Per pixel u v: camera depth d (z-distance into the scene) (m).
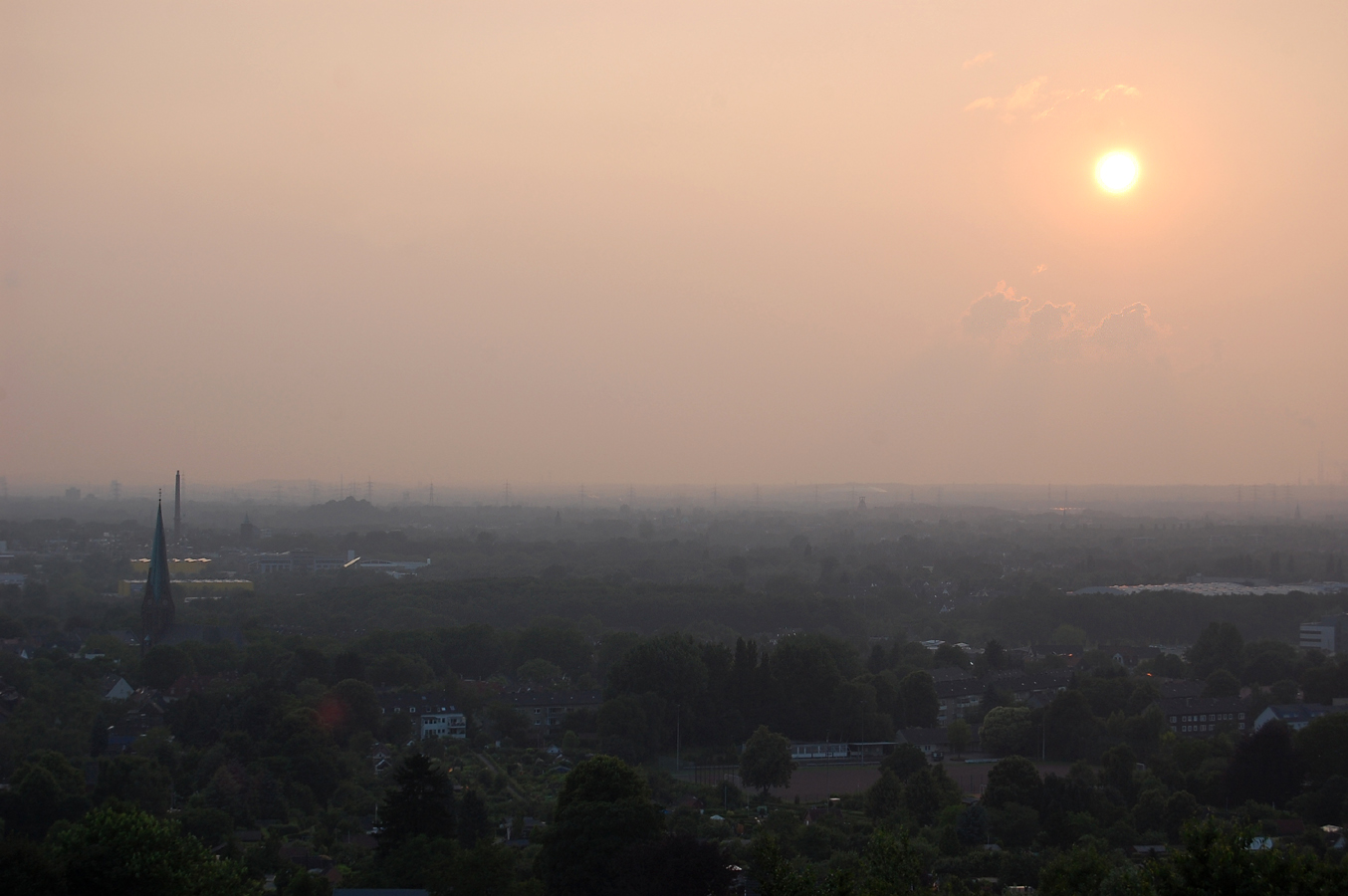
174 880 131.75
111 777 197.50
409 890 155.00
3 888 123.94
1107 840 182.50
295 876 158.75
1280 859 108.94
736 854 174.12
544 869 161.50
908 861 143.00
